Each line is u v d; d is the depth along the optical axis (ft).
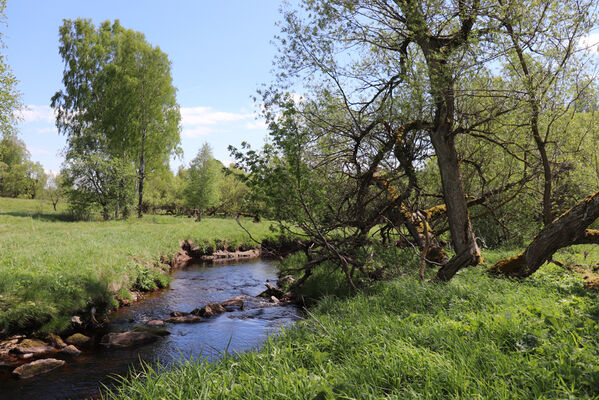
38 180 237.04
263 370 14.14
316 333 19.93
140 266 49.29
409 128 33.76
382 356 14.48
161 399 12.83
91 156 117.19
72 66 130.72
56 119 134.00
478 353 13.35
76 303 33.86
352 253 38.29
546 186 35.37
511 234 49.65
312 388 12.15
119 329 33.12
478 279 27.09
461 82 29.91
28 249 49.26
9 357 26.18
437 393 11.33
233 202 148.97
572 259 37.93
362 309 24.12
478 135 34.40
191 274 61.72
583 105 34.81
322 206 31.73
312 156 36.27
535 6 27.43
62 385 22.63
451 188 32.04
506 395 10.46
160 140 134.92
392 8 31.19
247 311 39.19
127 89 126.11
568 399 9.85
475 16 27.22
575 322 14.93
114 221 114.21
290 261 59.67
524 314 17.22
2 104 62.03
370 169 37.22
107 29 139.44
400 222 40.78
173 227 99.40
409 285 27.37
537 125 34.53
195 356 26.61
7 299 30.58
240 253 85.92
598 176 38.09
